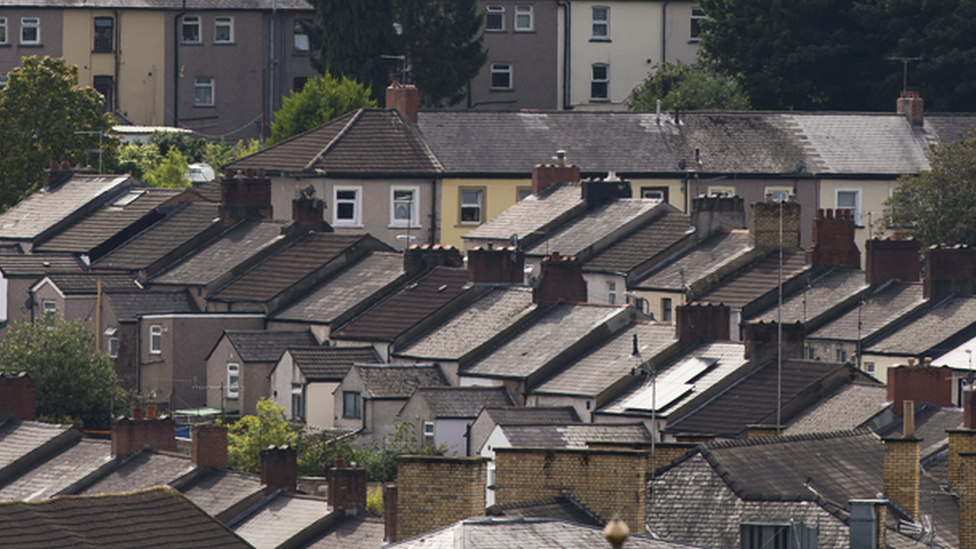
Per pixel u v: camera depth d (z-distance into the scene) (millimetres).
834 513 131750
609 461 134500
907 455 147125
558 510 133250
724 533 133125
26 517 133500
